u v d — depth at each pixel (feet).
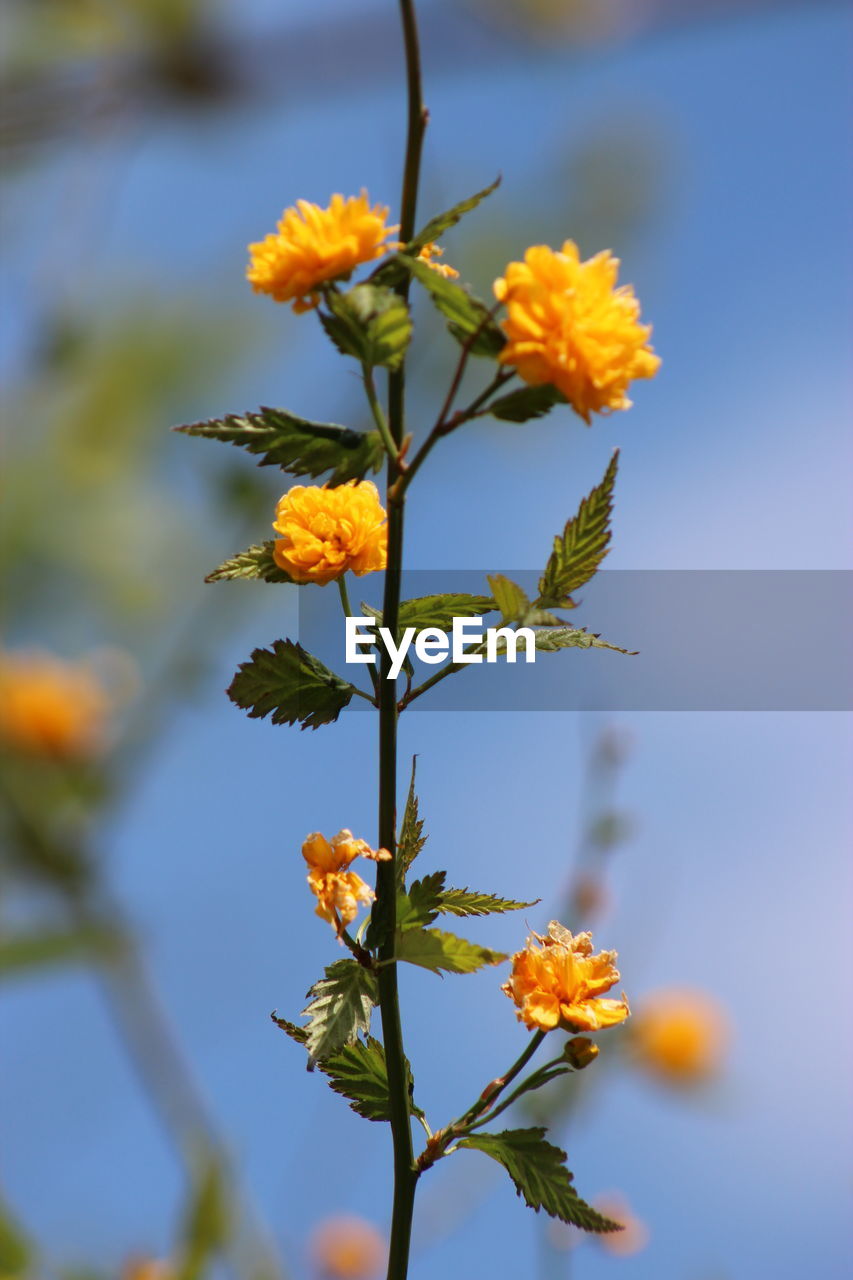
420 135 2.90
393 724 2.96
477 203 2.87
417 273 2.83
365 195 2.90
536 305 2.83
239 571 3.01
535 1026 2.94
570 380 2.82
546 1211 2.94
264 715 2.99
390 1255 2.94
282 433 2.93
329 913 2.90
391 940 2.93
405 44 2.90
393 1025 2.94
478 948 2.89
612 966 2.96
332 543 2.97
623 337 2.84
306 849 2.92
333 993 2.92
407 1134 2.95
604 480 2.98
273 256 2.91
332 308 2.87
